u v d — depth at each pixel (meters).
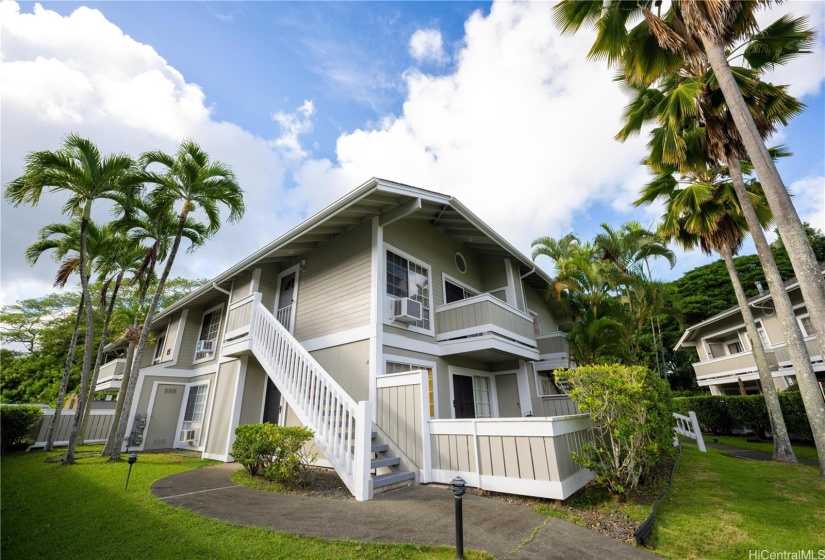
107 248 10.66
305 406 6.59
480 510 4.38
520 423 5.05
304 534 3.58
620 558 3.14
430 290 9.95
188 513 4.27
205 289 11.77
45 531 3.71
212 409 10.23
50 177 7.90
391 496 5.06
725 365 17.42
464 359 10.20
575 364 11.96
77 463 8.27
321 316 9.10
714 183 10.48
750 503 4.79
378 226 8.56
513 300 11.87
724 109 8.68
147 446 12.17
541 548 3.31
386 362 7.70
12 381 24.47
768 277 8.13
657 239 13.11
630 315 12.66
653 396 5.23
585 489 5.16
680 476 6.44
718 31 6.36
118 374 15.86
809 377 7.32
